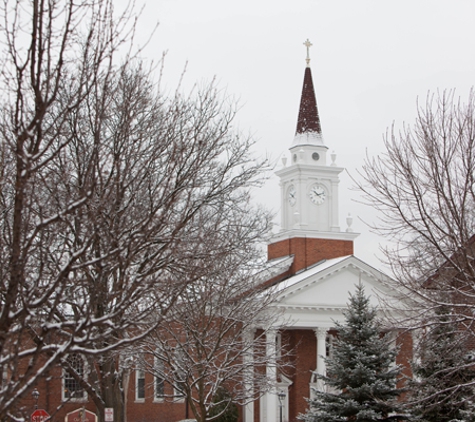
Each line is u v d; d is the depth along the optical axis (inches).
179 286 882.1
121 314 697.0
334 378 1540.4
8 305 549.0
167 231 953.5
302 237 2992.1
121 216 779.4
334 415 1482.5
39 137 570.6
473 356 1282.0
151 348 1395.2
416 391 1423.5
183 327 1412.4
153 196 842.8
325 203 3088.1
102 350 597.3
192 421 2274.9
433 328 1093.1
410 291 1147.9
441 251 964.6
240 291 1642.5
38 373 561.3
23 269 583.5
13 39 571.8
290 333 2795.3
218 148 1221.1
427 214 986.1
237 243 1471.5
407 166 1008.2
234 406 2194.9
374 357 1487.5
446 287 1058.1
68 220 605.3
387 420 1462.8
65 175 737.0
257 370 2062.0
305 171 3080.7
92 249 802.2
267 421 2615.7
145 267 864.9
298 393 2743.6
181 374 1428.4
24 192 563.2
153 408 2564.0
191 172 950.4
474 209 1019.3
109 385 1104.2
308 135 3137.3
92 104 953.5
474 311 1033.5
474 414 1309.1
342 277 2704.2
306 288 2655.0
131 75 1267.2
